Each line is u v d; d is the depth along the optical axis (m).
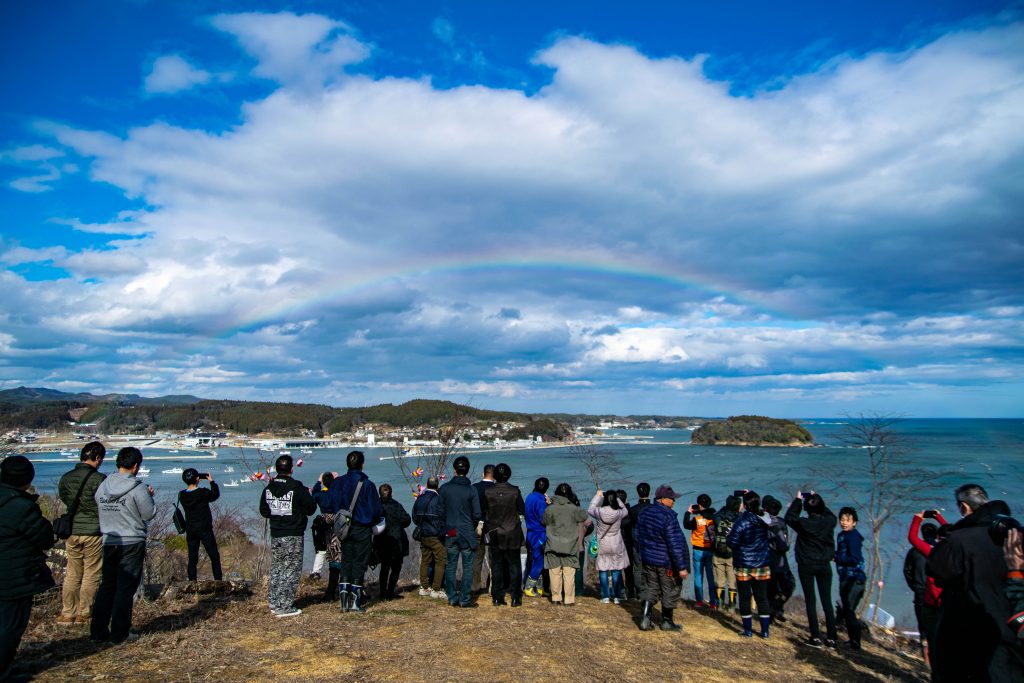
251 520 18.56
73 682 5.00
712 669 6.56
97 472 6.75
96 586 6.59
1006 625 3.90
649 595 7.96
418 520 9.27
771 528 8.55
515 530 8.69
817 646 7.70
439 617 7.95
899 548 18.53
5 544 4.79
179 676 5.30
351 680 5.47
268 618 7.49
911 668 7.02
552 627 7.71
